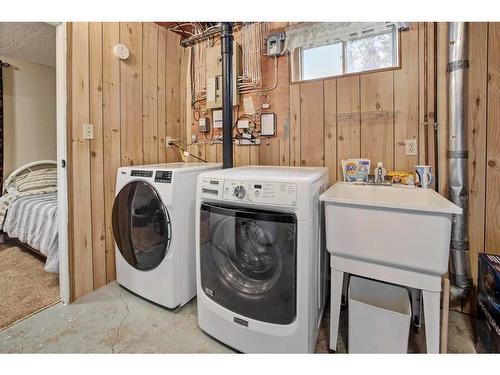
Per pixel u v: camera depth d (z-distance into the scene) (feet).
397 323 4.05
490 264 4.41
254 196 4.23
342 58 6.71
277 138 7.57
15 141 11.08
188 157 9.34
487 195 5.26
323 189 5.37
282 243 4.09
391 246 3.90
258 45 7.72
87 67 6.50
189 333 5.23
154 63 8.33
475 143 5.29
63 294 6.20
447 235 3.58
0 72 10.41
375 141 6.27
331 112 6.77
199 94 9.21
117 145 7.27
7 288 6.96
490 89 5.12
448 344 4.79
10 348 4.81
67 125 6.12
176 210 5.72
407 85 5.88
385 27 5.96
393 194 5.43
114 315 5.80
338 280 4.44
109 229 7.14
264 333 4.34
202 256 5.02
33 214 8.30
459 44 5.07
